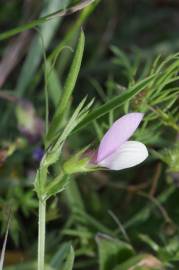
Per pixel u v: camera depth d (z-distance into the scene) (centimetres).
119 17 43
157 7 44
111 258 26
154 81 23
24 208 28
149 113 26
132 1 44
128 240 27
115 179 31
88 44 41
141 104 23
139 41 42
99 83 37
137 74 35
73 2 25
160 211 29
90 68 38
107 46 40
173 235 29
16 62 35
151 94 23
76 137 29
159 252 26
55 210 27
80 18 28
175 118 24
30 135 29
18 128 30
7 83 37
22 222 31
